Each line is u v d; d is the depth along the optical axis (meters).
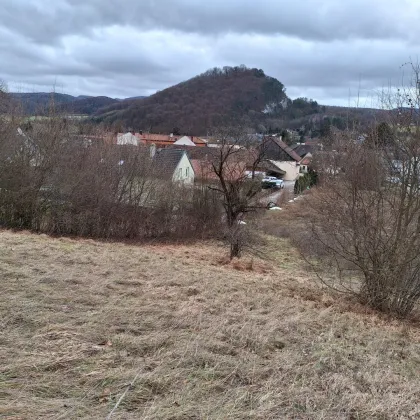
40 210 13.96
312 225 7.92
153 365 3.46
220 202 15.62
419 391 3.47
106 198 14.41
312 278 8.96
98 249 10.47
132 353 3.67
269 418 2.86
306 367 3.71
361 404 3.15
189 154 21.06
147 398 2.96
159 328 4.33
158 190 15.80
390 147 5.91
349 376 3.65
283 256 13.49
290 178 51.91
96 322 4.31
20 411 2.61
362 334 4.94
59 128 14.52
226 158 12.54
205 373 3.39
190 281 6.90
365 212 6.10
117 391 2.99
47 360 3.31
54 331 3.91
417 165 5.67
